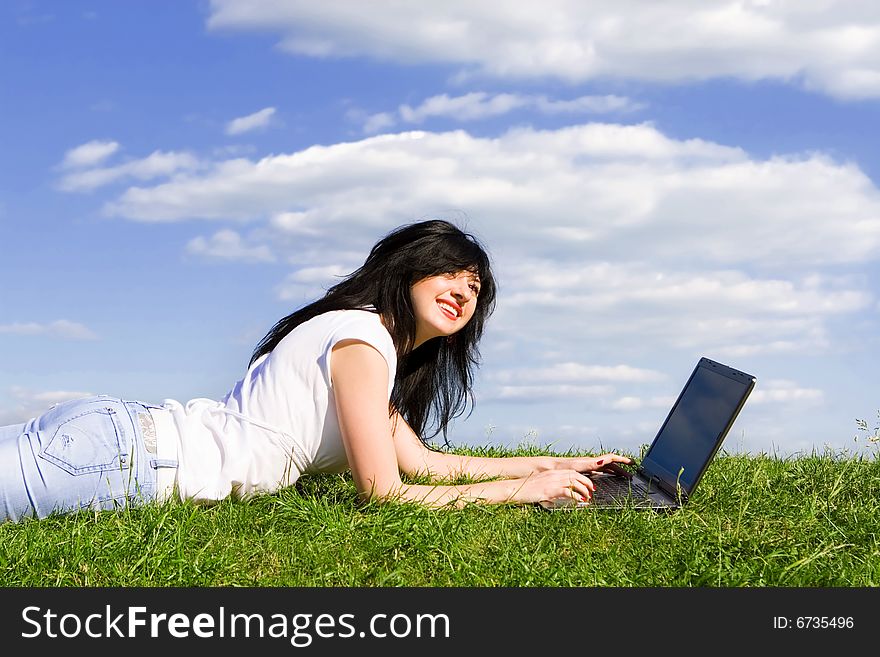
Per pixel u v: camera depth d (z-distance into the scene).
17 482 4.06
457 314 4.67
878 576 3.73
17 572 3.58
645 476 5.14
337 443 4.46
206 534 3.98
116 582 3.53
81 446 4.16
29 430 4.34
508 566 3.67
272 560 3.76
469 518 4.18
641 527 4.20
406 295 4.59
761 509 4.70
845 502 4.91
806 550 4.03
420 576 3.64
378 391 4.28
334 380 4.31
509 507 4.47
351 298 4.62
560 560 3.78
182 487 4.32
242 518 4.20
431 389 5.18
